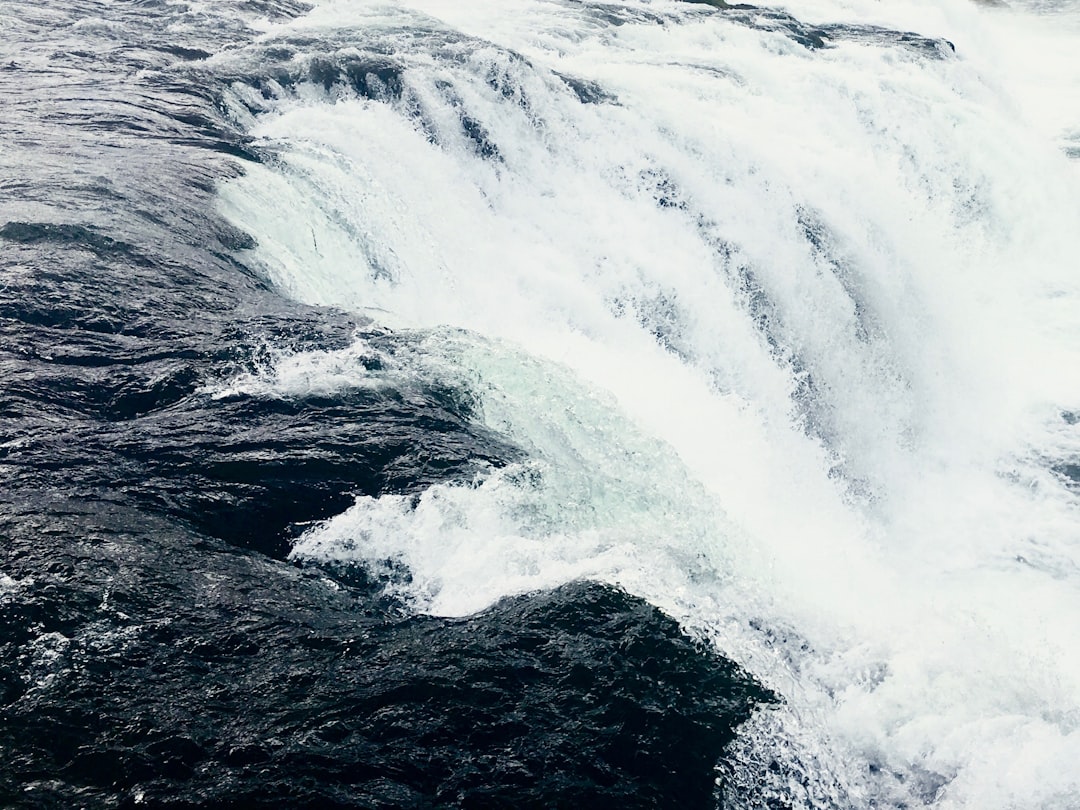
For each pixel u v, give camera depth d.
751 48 22.58
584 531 7.45
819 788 6.08
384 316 10.09
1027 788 6.36
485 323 12.92
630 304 14.41
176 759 5.40
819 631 7.30
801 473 12.74
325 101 16.06
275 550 7.02
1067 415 14.05
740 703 6.17
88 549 6.64
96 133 13.32
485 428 8.32
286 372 8.68
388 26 19.66
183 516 7.10
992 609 10.68
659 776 5.69
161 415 8.05
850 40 25.59
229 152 13.30
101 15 19.72
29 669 5.79
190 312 9.47
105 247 10.18
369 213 13.19
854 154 17.78
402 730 5.71
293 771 5.40
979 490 13.07
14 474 7.21
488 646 6.29
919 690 6.93
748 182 15.66
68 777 5.25
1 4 19.59
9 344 8.61
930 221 18.52
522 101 16.20
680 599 6.89
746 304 14.98
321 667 6.07
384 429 8.01
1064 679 7.23
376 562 6.99
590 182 15.84
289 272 11.23
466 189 15.18
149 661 5.95
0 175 11.48
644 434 8.84
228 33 19.00
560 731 5.82
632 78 18.12
